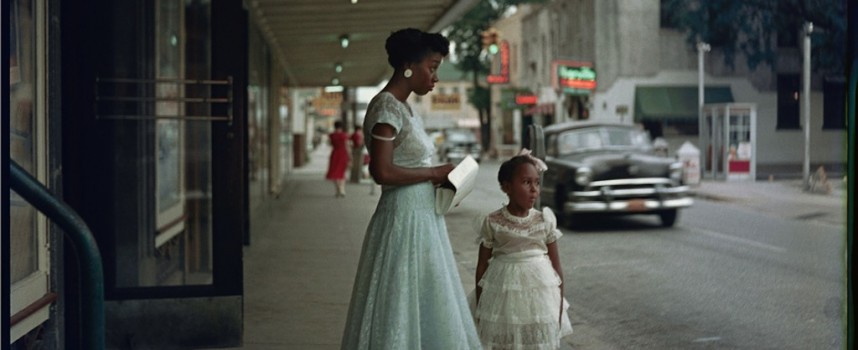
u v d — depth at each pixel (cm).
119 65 601
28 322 452
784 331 691
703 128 2623
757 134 3444
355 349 406
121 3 602
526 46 4925
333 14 1551
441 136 5734
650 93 3469
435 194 414
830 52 2602
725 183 2428
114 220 584
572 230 1418
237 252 572
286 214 1559
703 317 746
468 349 410
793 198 1973
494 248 452
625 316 752
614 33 3497
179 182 743
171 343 570
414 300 398
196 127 725
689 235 1345
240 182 568
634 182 1391
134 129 631
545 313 439
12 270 442
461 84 8475
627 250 1176
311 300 752
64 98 555
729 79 3469
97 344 257
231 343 577
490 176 3089
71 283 523
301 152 3766
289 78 2908
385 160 394
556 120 4244
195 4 714
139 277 632
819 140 3450
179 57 726
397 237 400
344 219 1468
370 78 3130
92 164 570
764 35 3114
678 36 3494
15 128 450
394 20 1638
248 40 1222
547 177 1467
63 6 555
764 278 945
